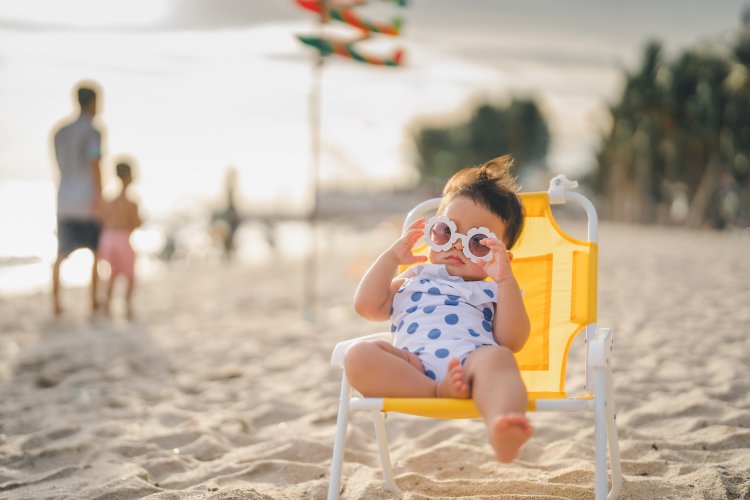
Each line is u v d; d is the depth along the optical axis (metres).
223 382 5.17
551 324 2.96
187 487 3.19
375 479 3.11
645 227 37.12
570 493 2.87
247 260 18.64
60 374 5.41
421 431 3.87
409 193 69.25
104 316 8.34
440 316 2.67
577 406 2.39
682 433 3.62
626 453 3.36
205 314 8.66
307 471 3.29
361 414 4.16
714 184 31.84
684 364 4.87
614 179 48.25
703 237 23.53
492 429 2.15
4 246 15.77
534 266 3.05
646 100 37.91
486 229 2.74
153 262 17.66
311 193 8.73
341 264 16.09
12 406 4.52
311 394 4.63
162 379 5.28
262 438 3.87
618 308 7.41
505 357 2.38
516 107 72.56
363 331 6.86
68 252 8.01
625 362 5.03
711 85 32.16
